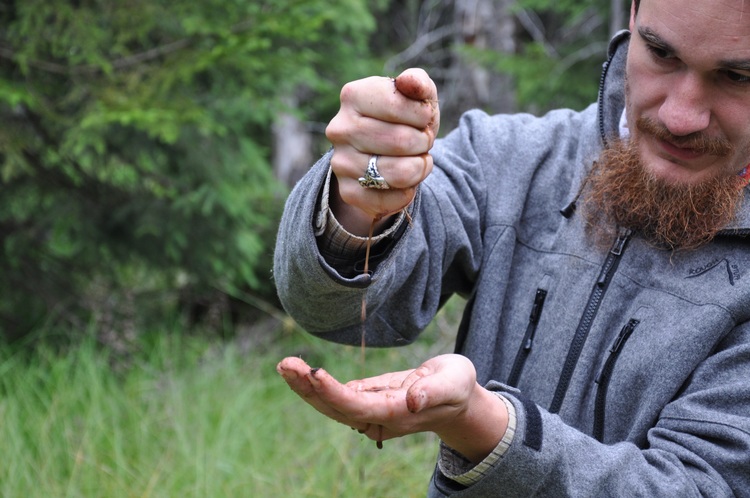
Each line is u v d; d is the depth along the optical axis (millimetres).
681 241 1324
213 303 5410
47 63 4008
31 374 3846
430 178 1479
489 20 6820
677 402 1251
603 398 1339
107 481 3000
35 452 3277
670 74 1219
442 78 7859
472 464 1137
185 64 4031
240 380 4184
